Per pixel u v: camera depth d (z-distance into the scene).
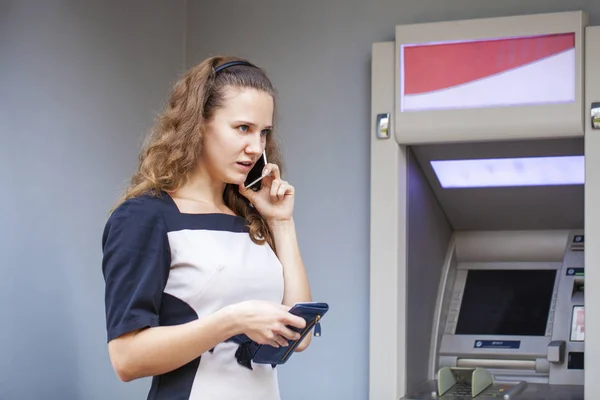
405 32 2.79
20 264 2.37
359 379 3.01
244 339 1.46
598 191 2.56
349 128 3.11
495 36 2.69
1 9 2.35
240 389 1.45
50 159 2.51
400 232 2.82
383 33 3.11
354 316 3.04
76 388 2.58
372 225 2.82
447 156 2.90
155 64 3.12
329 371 3.04
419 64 2.77
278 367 3.11
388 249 2.80
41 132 2.48
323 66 3.17
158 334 1.35
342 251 3.07
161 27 3.17
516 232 3.24
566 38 2.62
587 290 2.56
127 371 1.36
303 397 3.07
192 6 3.35
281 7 3.25
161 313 1.43
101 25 2.79
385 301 2.79
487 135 2.69
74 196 2.62
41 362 2.43
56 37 2.57
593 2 2.84
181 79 1.59
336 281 3.07
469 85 2.71
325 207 3.11
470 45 2.72
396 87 2.80
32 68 2.45
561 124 2.61
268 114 1.53
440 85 2.75
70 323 2.57
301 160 3.16
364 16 3.14
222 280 1.44
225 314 1.33
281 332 1.33
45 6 2.52
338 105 3.14
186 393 1.42
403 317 2.83
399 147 2.83
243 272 1.47
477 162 2.90
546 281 3.17
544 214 3.10
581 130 2.60
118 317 1.37
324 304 1.34
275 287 1.54
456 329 3.17
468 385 2.87
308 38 3.20
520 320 3.11
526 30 2.66
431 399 2.69
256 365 1.49
